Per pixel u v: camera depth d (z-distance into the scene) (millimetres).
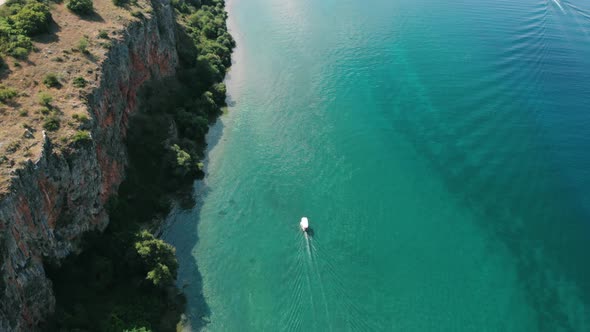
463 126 107562
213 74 116938
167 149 88875
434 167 96188
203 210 84312
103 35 83375
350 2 179125
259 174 93250
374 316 68438
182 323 65625
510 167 96250
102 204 70938
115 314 62375
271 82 124438
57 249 61875
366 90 121062
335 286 72188
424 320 68688
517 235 82688
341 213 85062
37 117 65062
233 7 173000
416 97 117938
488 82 122688
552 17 163875
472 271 76188
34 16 79938
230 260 75250
